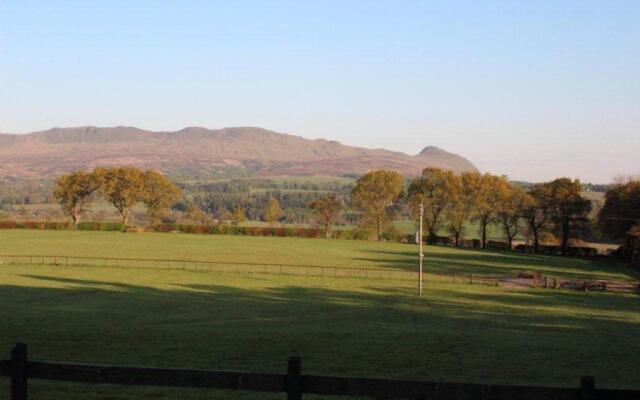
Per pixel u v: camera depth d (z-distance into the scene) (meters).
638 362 28.73
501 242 141.00
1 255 92.06
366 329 39.06
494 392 8.74
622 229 112.88
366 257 107.19
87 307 48.97
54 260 85.69
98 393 17.14
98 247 112.50
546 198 131.62
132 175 158.38
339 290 63.88
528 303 58.06
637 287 69.44
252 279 71.50
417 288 67.06
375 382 8.90
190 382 9.13
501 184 138.62
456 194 141.25
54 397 16.44
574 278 85.81
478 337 36.25
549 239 134.88
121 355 25.94
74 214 159.38
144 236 139.38
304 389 9.00
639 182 114.19
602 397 8.62
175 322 41.44
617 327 44.53
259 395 17.75
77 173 158.75
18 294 56.19
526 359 28.72
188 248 115.25
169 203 166.88
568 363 27.92
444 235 159.50
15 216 184.88
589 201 130.12
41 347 27.55
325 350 29.39
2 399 15.35
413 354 29.02
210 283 67.31
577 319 48.31
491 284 72.06
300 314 47.31
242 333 35.16
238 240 136.38
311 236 151.12
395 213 155.38
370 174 153.25
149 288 62.47
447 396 8.80
